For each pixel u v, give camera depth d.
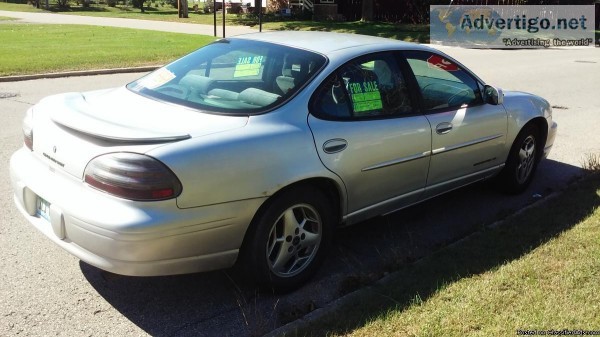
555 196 5.27
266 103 3.62
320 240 3.82
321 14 32.28
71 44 17.89
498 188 5.65
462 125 4.67
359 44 4.26
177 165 3.03
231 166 3.21
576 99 11.01
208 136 3.24
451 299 3.37
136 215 2.97
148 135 3.10
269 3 36.62
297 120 3.60
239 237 3.36
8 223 4.63
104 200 3.04
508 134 5.23
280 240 3.59
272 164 3.38
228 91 3.79
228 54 4.21
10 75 11.95
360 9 33.62
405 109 4.28
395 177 4.20
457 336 2.99
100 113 3.53
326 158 3.66
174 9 46.00
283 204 3.49
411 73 4.41
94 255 3.10
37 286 3.70
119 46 17.64
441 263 3.87
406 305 3.32
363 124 3.91
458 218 5.07
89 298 3.60
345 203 3.92
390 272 3.91
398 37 25.12
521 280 3.55
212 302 3.61
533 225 4.49
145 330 3.30
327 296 3.71
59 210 3.20
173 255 3.12
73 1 49.84
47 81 11.88
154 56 15.61
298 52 4.04
